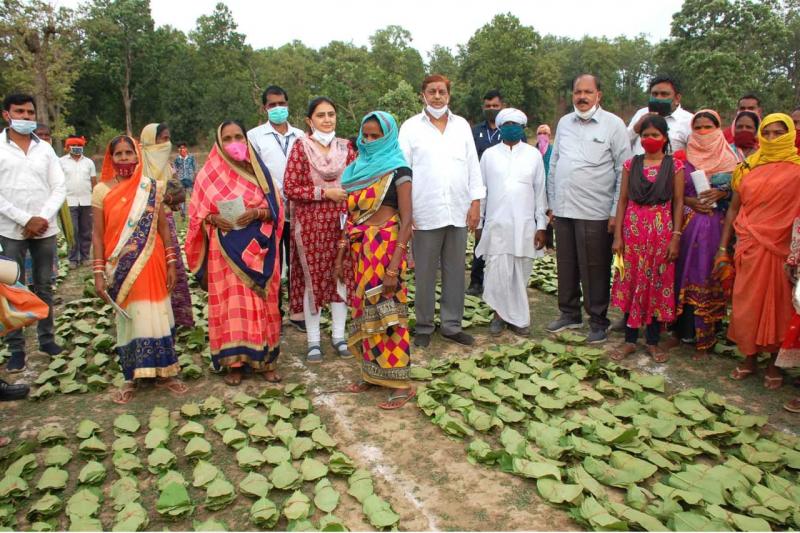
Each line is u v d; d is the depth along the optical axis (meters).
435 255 5.05
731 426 3.68
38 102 27.25
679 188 4.62
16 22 28.58
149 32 51.62
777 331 4.15
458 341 5.28
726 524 2.72
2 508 2.91
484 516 2.91
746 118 4.98
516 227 5.30
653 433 3.58
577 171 5.09
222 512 2.99
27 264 6.20
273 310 4.46
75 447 3.62
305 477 3.18
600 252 5.13
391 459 3.42
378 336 4.02
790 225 4.09
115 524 2.85
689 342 5.11
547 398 4.00
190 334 5.38
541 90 62.66
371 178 3.89
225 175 4.30
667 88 5.31
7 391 4.23
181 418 3.97
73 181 8.60
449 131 5.00
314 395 4.26
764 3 51.97
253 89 49.94
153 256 4.20
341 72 37.38
